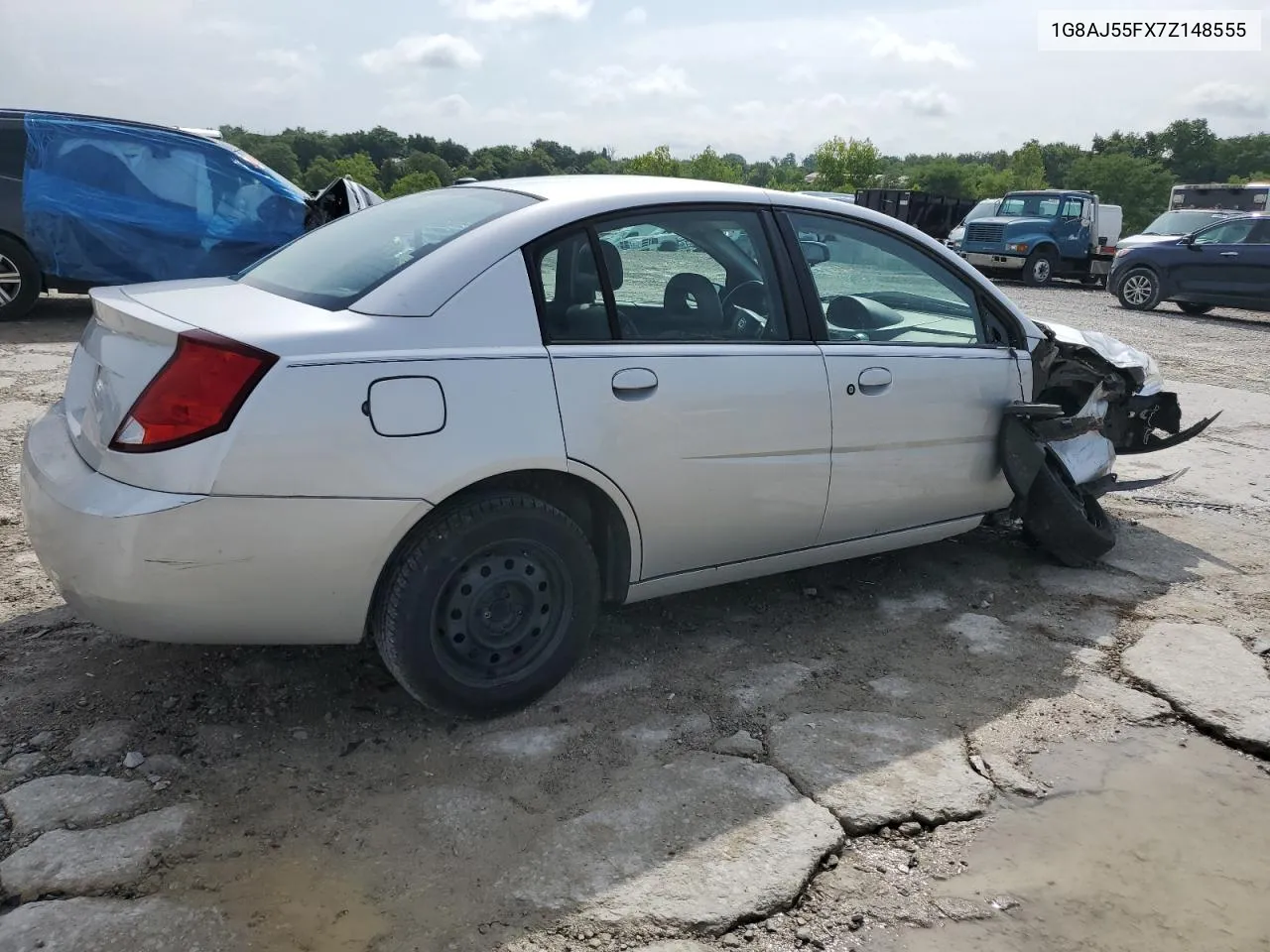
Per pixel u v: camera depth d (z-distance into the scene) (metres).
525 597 2.88
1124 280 16.67
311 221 9.64
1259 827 2.61
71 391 2.96
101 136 8.92
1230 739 3.01
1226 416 7.79
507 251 2.80
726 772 2.72
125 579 2.40
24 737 2.71
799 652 3.49
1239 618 3.90
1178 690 3.27
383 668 3.20
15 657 3.14
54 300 10.57
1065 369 4.54
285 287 2.96
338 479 2.47
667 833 2.45
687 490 3.09
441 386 2.59
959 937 2.17
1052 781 2.77
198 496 2.36
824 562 3.66
